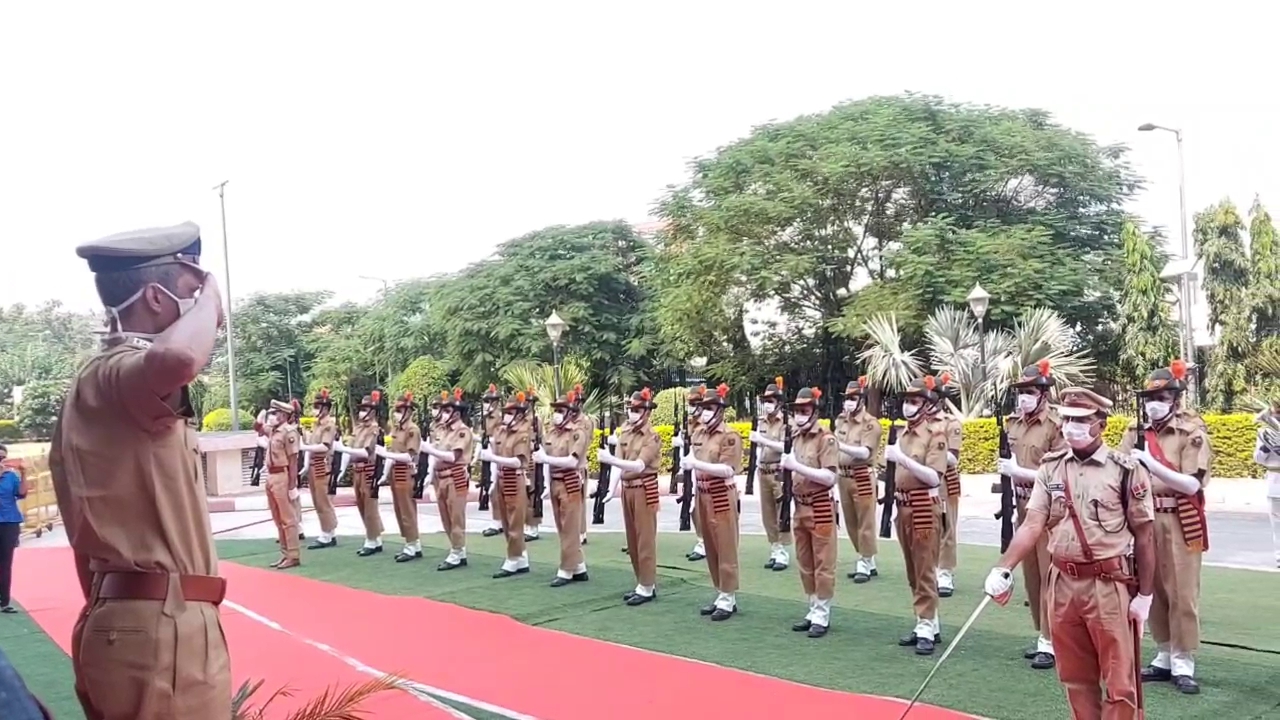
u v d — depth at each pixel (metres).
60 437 2.79
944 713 5.92
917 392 7.68
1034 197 25.66
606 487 11.68
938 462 7.47
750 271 24.83
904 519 7.56
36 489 16.53
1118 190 25.92
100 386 2.72
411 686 6.86
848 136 25.69
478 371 28.39
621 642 7.97
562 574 10.51
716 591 9.88
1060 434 7.29
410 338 33.12
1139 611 4.79
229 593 10.63
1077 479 4.89
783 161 25.91
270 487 12.27
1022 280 21.64
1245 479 17.66
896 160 24.09
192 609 2.81
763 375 27.80
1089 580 4.80
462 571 11.55
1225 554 11.29
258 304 40.22
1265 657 6.98
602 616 8.95
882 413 21.25
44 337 36.91
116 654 2.69
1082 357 21.56
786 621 8.54
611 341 28.77
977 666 6.95
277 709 6.38
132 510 2.74
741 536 13.55
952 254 22.92
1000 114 26.91
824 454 7.99
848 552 12.02
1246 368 21.64
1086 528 4.82
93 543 2.74
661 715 6.09
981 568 10.75
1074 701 4.99
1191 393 20.45
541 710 6.27
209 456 20.03
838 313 26.25
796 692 6.45
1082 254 24.36
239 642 8.30
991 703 6.10
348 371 35.03
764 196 25.47
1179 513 6.36
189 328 2.64
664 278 27.80
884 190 25.53
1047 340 19.00
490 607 9.45
